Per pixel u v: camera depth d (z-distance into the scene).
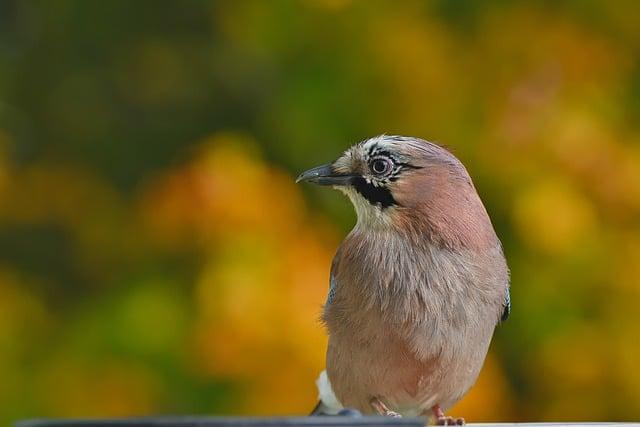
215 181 12.91
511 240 12.98
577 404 12.88
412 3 13.12
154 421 6.40
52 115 15.80
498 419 12.66
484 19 13.04
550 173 12.53
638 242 12.60
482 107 12.80
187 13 15.69
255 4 13.53
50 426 6.53
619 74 12.94
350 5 13.11
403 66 12.95
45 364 13.78
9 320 13.98
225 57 15.18
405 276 9.47
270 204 12.98
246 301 12.48
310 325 12.48
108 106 15.82
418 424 6.48
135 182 15.35
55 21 15.95
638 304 12.69
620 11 12.98
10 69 15.82
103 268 14.67
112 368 13.38
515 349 13.07
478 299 9.53
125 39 15.86
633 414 12.78
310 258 12.78
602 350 12.71
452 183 9.72
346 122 13.27
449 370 9.52
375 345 9.50
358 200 9.83
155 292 13.42
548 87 12.70
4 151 14.53
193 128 15.42
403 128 12.96
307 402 12.55
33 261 15.17
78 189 15.15
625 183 12.45
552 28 12.95
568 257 12.71
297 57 13.44
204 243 12.96
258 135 14.12
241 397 12.64
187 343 13.27
